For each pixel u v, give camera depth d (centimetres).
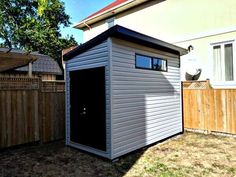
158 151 623
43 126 698
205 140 741
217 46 939
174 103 802
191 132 870
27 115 662
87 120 607
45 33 2448
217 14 928
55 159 558
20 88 646
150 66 674
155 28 1166
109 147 540
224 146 665
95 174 465
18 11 2483
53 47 2502
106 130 548
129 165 516
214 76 948
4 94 612
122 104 566
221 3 914
